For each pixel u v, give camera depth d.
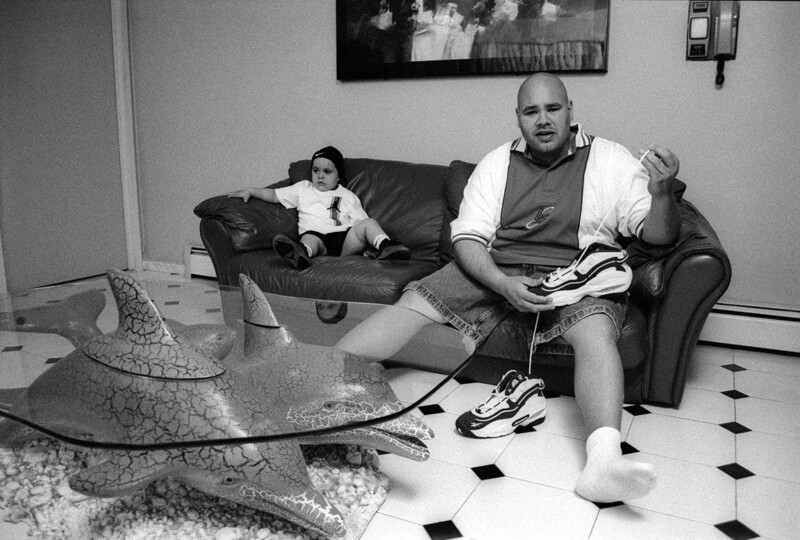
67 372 1.37
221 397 1.25
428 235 2.73
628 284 1.83
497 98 2.95
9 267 3.46
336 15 3.20
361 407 1.26
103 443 1.12
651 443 1.81
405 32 3.05
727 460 1.71
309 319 1.75
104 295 2.07
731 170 2.61
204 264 3.88
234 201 2.80
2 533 1.36
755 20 2.47
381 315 1.68
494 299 2.01
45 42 3.52
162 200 4.02
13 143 3.42
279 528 1.36
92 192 3.86
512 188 2.06
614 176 1.95
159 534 1.34
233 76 3.62
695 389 2.21
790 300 2.60
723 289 1.90
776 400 2.11
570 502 1.52
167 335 1.33
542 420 1.95
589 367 1.70
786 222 2.56
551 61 2.77
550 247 2.04
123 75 3.89
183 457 1.23
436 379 1.38
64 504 1.44
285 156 3.56
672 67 2.63
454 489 1.58
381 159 3.26
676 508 1.50
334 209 2.82
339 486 1.53
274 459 1.24
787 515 1.46
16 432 1.68
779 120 2.50
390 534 1.40
